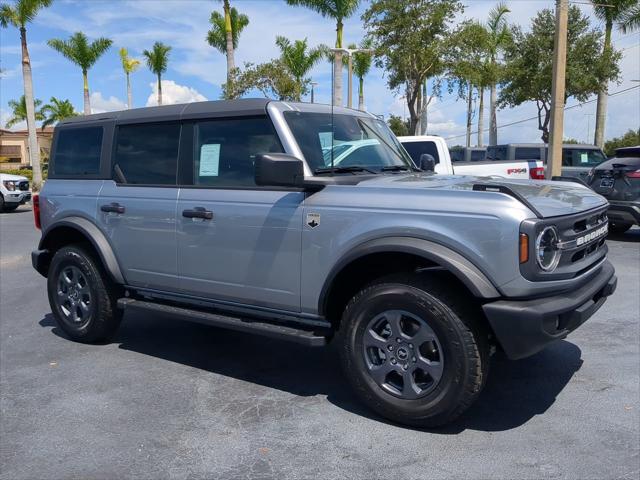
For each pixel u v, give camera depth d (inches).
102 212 208.4
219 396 173.5
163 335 234.5
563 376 182.5
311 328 167.6
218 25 1161.4
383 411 152.1
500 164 501.4
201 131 188.2
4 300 298.5
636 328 230.7
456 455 136.9
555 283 138.9
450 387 141.0
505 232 134.2
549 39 984.9
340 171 173.0
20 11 1042.7
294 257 163.2
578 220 148.6
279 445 143.6
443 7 789.9
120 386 181.6
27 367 199.5
